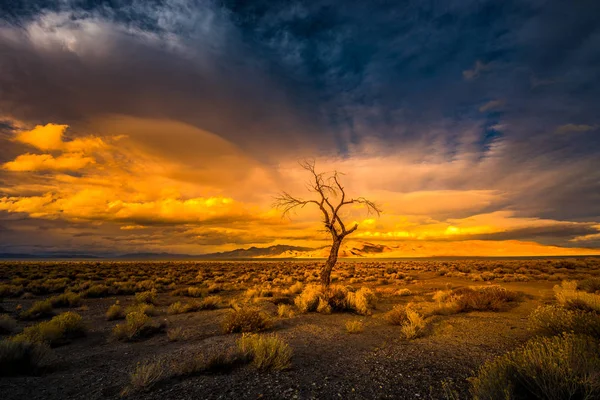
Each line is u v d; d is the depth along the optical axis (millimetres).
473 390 4262
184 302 19094
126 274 39469
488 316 11289
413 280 30141
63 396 5254
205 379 5633
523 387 4066
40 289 22719
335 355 7238
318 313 13688
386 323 11258
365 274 41250
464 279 31000
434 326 9891
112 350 8539
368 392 4961
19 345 6840
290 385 5305
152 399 4863
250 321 10141
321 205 19875
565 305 11023
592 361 3855
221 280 33406
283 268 60031
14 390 5496
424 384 5168
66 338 10000
